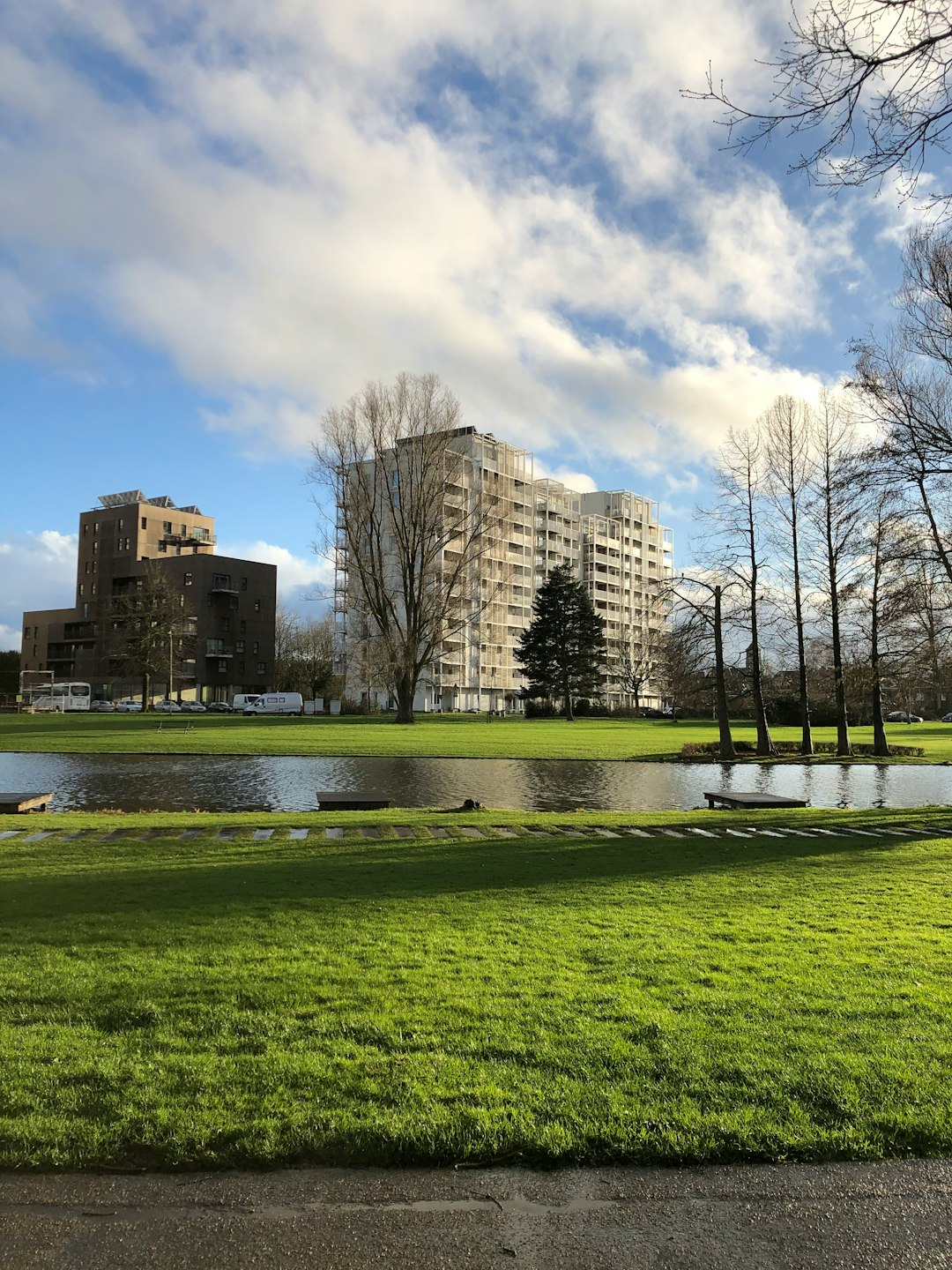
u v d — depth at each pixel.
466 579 61.62
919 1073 4.55
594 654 91.06
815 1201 3.49
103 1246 3.16
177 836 15.05
